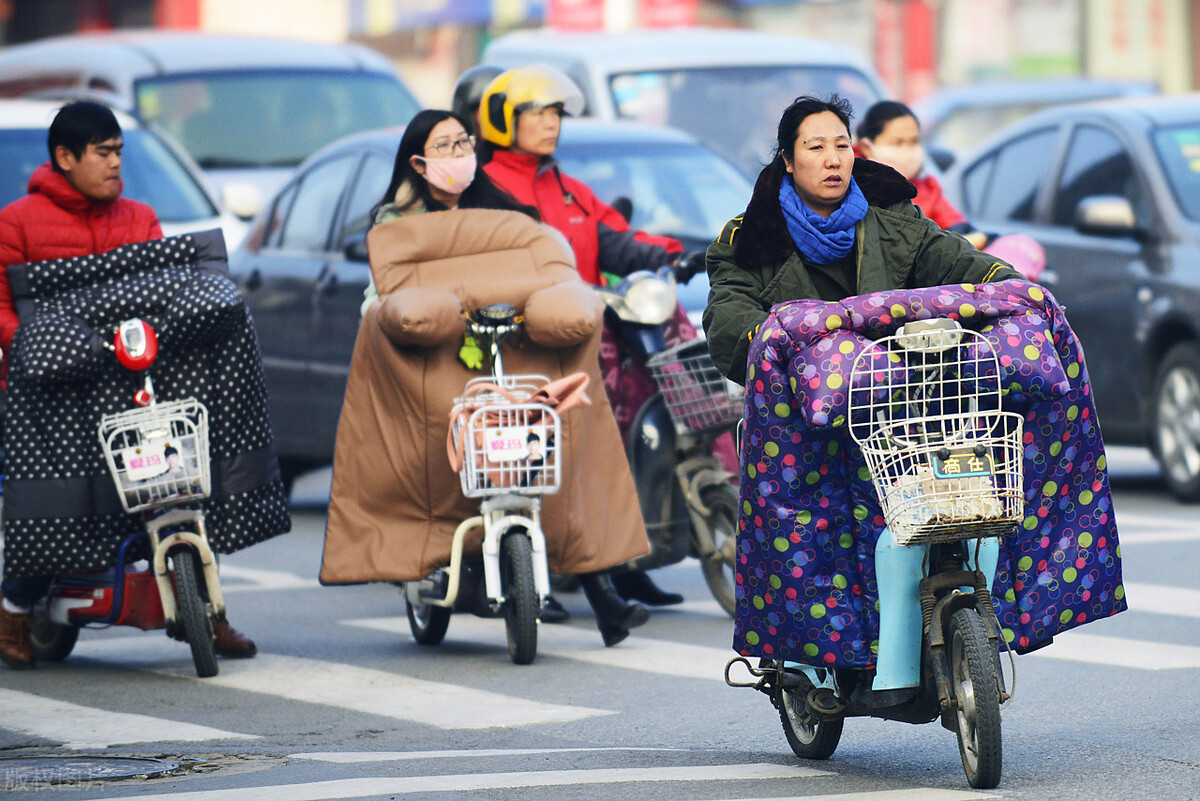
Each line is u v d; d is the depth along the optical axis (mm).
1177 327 39188
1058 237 42031
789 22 101188
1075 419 17672
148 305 24750
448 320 24797
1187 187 39938
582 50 47531
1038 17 99250
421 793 17219
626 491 26375
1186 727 19953
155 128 47469
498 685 23906
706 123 46094
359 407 25766
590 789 17469
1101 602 17938
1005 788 17156
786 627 17594
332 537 25734
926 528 16422
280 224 41031
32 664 26047
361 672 25031
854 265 18625
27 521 24844
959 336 16797
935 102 76062
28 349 24297
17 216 25344
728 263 18688
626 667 24922
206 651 24641
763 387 17203
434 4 110188
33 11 128250
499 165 28859
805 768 18656
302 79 56656
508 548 25094
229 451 25391
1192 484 38469
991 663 16750
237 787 17750
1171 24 100625
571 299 25297
